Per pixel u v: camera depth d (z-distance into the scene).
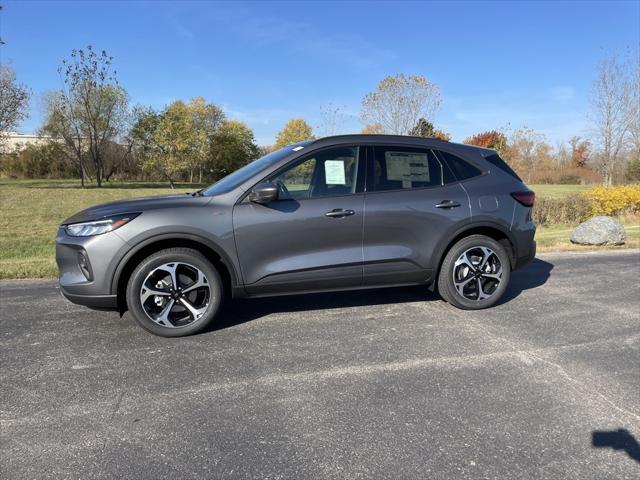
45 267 6.55
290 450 2.43
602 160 22.39
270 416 2.75
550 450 2.44
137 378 3.23
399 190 4.36
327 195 4.18
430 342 3.88
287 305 4.87
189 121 44.50
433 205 4.39
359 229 4.20
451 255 4.55
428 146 4.57
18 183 43.69
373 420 2.71
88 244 3.69
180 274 3.95
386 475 2.24
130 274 3.89
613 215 13.73
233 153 61.94
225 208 3.95
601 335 4.07
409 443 2.49
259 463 2.32
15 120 35.12
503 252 4.67
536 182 44.50
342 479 2.21
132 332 4.07
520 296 5.27
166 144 42.62
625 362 3.52
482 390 3.07
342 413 2.78
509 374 3.30
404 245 4.35
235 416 2.75
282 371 3.34
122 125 43.47
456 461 2.34
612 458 2.38
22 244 11.05
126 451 2.42
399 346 3.79
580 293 5.41
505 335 4.05
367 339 3.94
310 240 4.10
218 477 2.22
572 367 3.43
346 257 4.19
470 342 3.88
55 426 2.64
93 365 3.43
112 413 2.78
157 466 2.30
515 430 2.62
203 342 3.87
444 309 4.75
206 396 2.98
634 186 14.41
